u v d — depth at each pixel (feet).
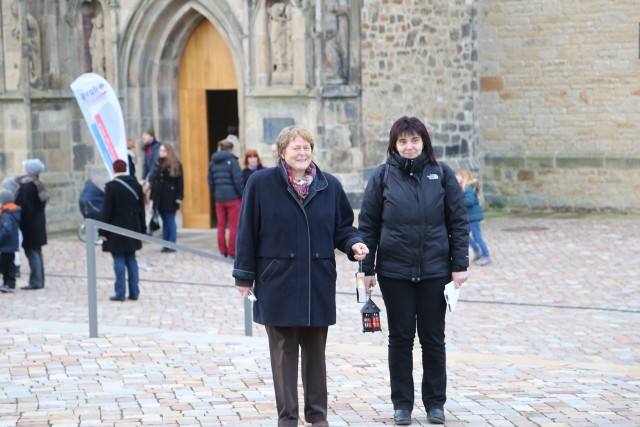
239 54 73.87
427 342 26.50
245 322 42.19
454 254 26.43
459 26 80.69
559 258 61.26
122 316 48.06
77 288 55.77
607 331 43.39
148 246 70.03
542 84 82.23
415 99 76.48
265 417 26.78
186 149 79.15
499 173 84.23
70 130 79.56
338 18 71.77
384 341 42.16
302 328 25.25
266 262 24.68
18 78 76.28
